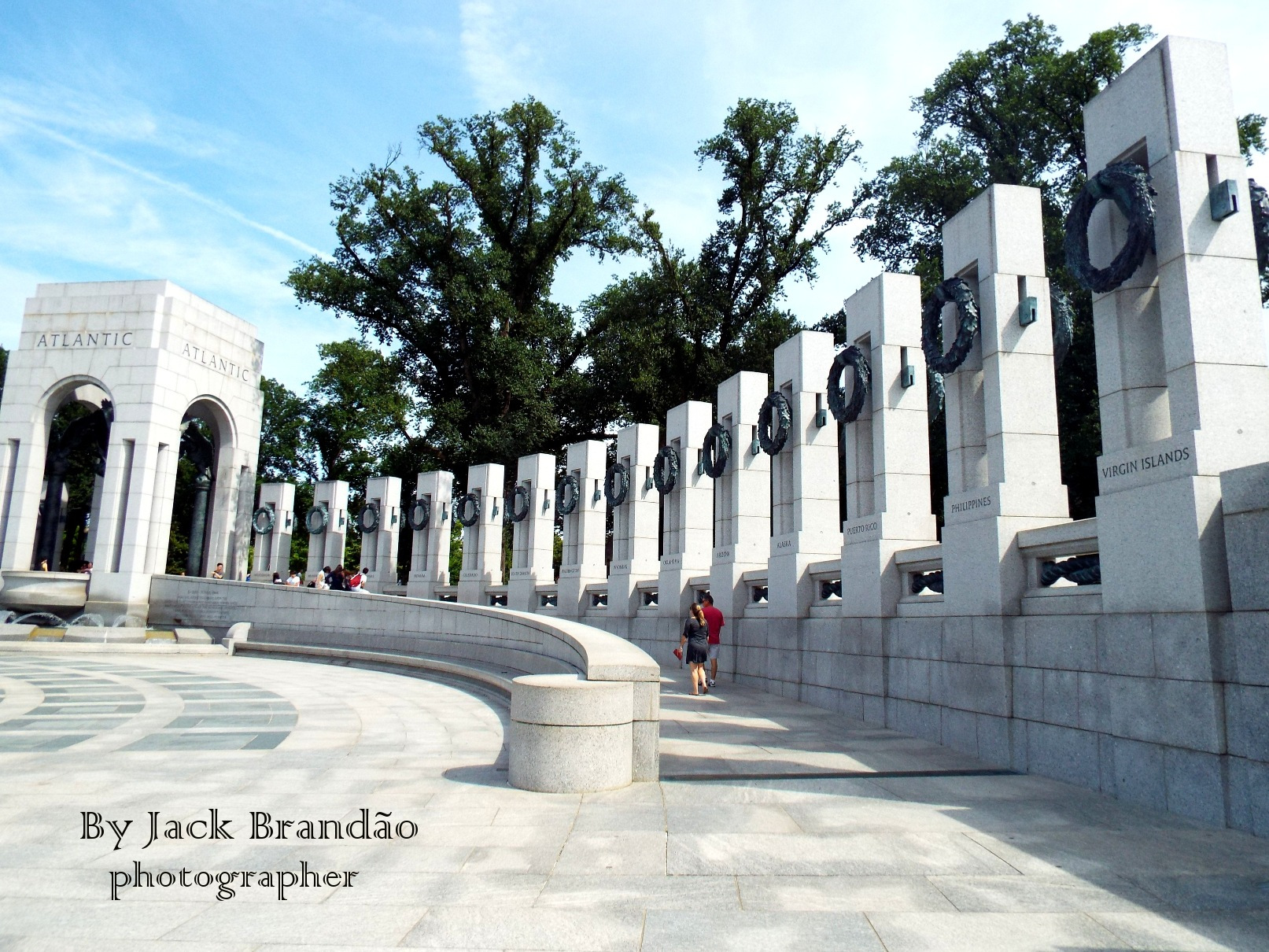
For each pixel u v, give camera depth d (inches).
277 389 2034.9
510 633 636.1
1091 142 364.5
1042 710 355.9
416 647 810.2
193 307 1219.9
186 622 1082.1
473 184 1695.4
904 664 466.3
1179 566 289.6
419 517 1246.3
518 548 1124.5
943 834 252.8
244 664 821.9
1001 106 1258.0
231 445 1304.1
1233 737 266.8
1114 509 322.0
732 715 502.6
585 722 300.5
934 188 1262.3
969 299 434.3
